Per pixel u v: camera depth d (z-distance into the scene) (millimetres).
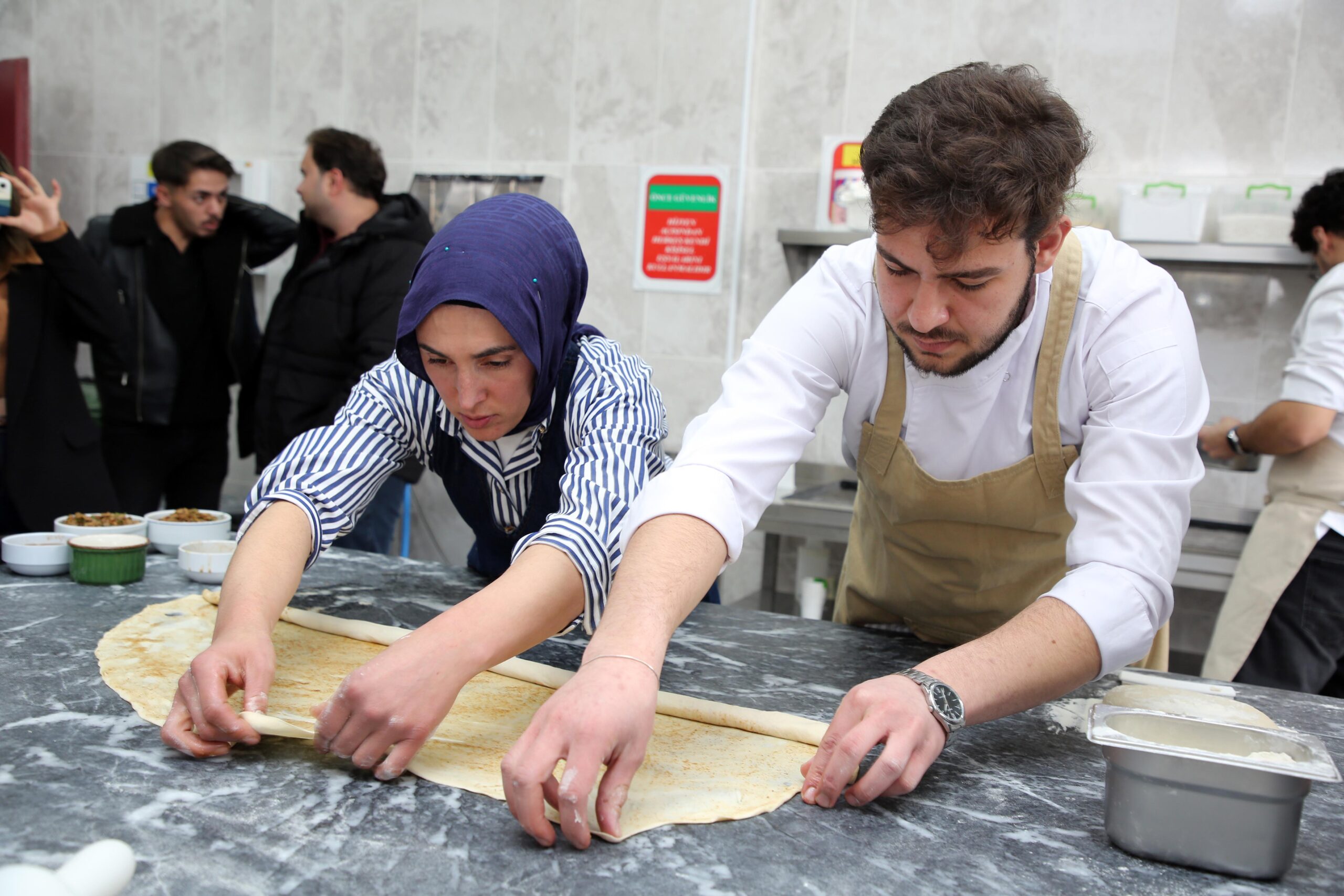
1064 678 942
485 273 1088
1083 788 912
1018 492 1228
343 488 1251
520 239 1141
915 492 1289
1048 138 876
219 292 3111
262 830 755
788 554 3402
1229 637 2332
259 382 2949
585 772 745
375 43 3617
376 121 3648
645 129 3359
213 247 3094
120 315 2547
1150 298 1109
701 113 3301
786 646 1340
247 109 3785
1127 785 779
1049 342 1130
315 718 987
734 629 1417
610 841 767
